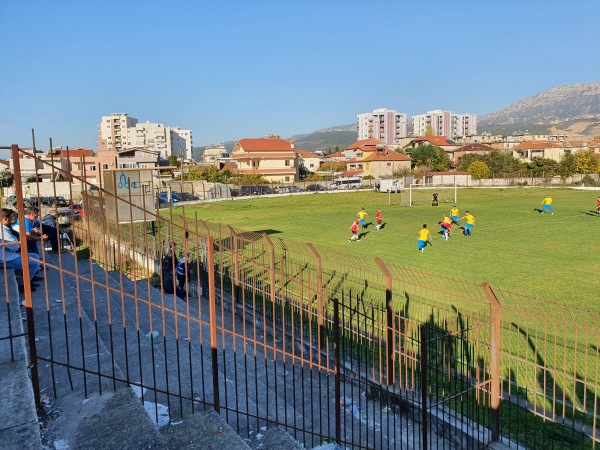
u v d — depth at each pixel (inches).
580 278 679.1
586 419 294.2
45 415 183.8
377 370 356.8
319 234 1189.7
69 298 362.9
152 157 2696.9
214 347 219.3
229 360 346.3
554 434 279.9
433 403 311.3
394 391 316.5
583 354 387.2
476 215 1536.7
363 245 1008.9
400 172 3499.0
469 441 271.3
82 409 187.8
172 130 6919.3
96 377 221.6
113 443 167.0
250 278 588.7
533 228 1208.8
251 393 298.2
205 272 582.9
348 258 792.3
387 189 2568.9
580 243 977.5
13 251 358.3
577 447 265.7
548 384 339.6
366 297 523.2
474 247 954.7
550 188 2559.1
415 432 294.2
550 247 936.3
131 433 172.7
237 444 190.5
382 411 317.4
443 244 1002.1
